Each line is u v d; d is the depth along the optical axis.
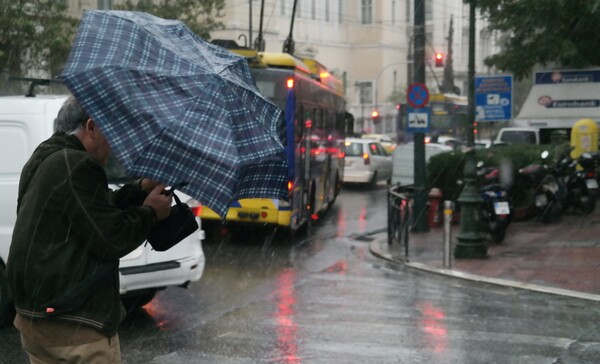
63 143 3.70
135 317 9.33
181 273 9.12
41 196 3.54
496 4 21.75
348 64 75.38
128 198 3.89
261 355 7.63
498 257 14.16
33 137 8.70
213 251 15.00
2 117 8.77
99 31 3.65
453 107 44.50
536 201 18.53
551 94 27.73
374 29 75.25
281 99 15.50
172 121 3.42
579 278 12.15
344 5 74.44
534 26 21.44
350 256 14.70
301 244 16.20
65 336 3.59
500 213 15.37
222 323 9.02
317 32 69.31
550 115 27.77
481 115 14.96
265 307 9.91
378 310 9.79
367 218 21.06
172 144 3.39
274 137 3.63
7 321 8.74
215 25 24.89
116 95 3.44
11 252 3.60
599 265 13.25
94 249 3.55
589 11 19.19
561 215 19.52
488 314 9.61
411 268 13.31
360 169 28.84
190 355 7.62
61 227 3.55
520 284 11.65
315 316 9.41
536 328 8.84
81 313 3.60
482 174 16.91
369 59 75.38
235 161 3.43
